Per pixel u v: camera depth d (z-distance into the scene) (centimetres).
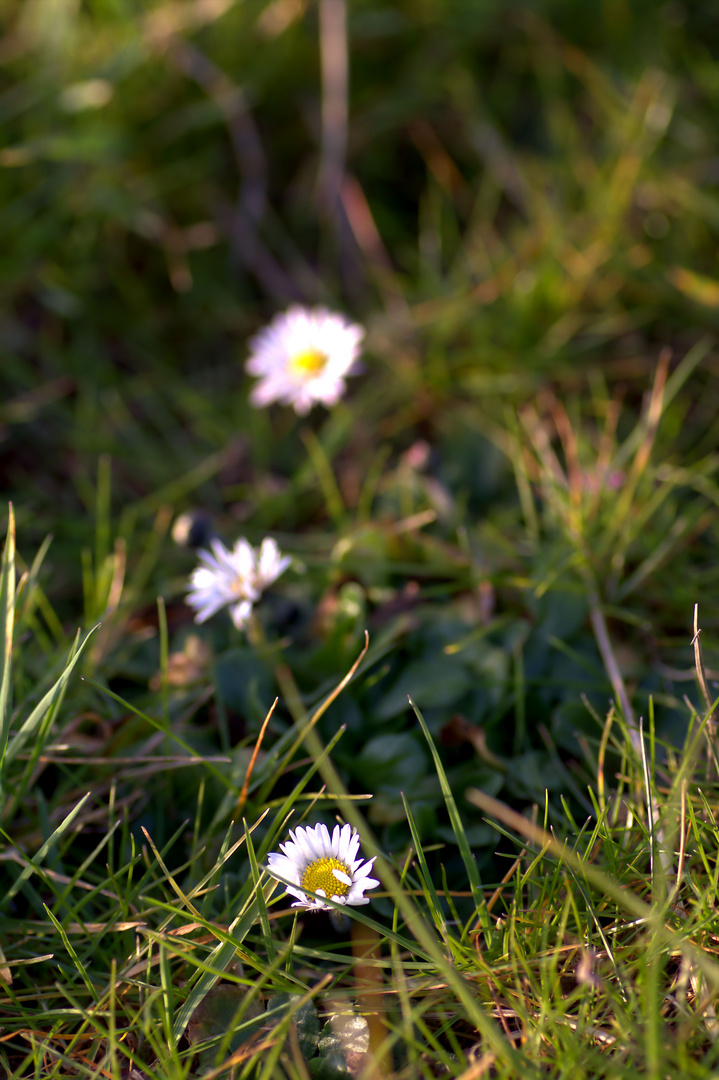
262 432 59
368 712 48
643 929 42
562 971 42
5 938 44
